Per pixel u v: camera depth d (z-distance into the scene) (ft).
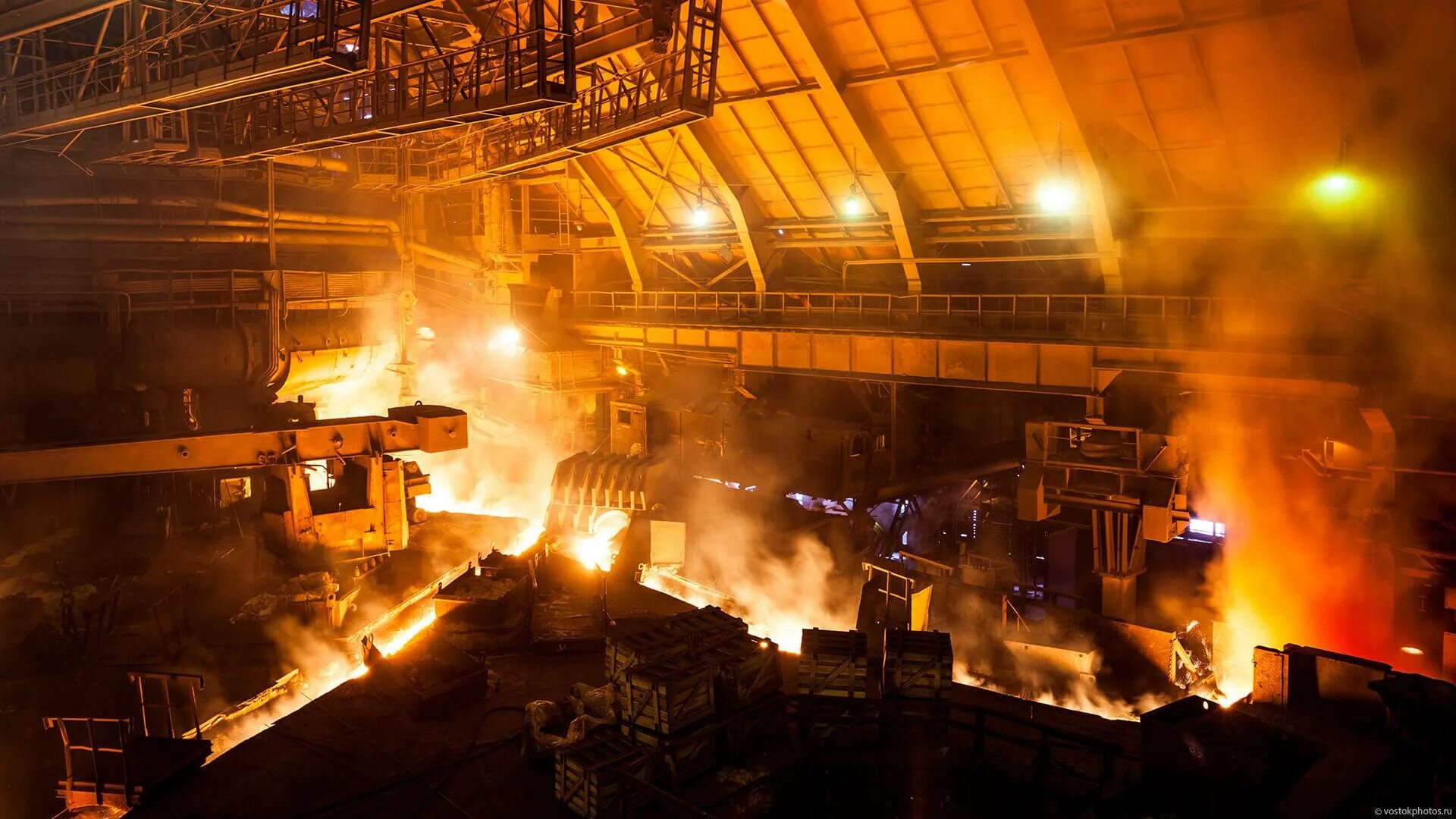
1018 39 65.31
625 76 66.74
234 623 53.72
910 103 75.25
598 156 102.83
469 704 41.98
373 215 102.06
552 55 59.47
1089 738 32.40
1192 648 64.69
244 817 33.63
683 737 32.60
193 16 57.11
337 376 96.99
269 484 62.95
